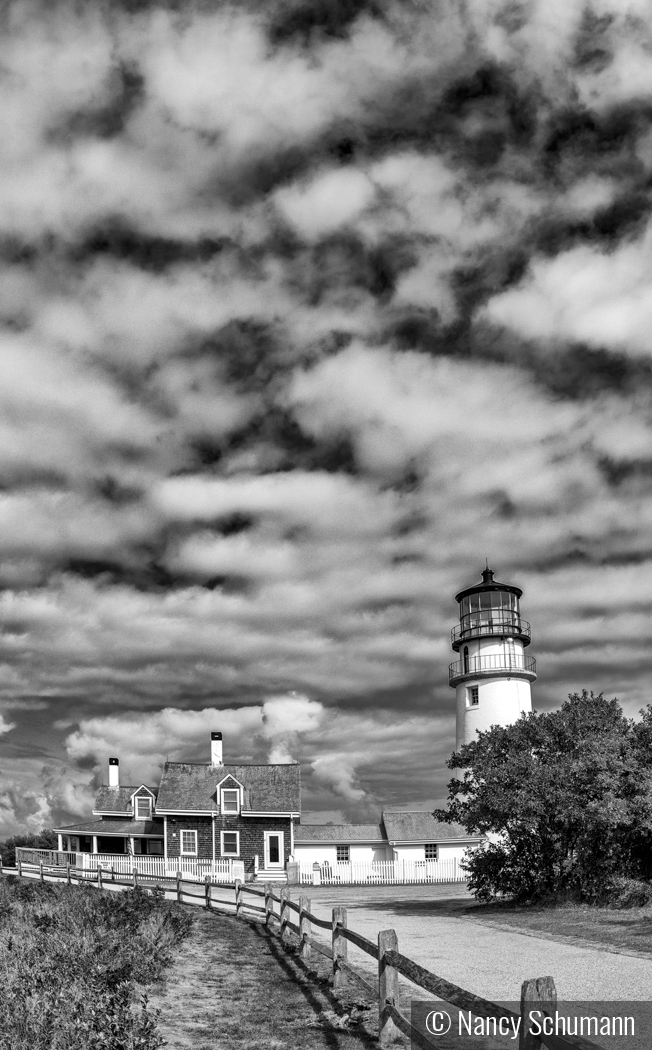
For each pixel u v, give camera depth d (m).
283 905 19.08
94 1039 8.70
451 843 55.03
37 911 19.67
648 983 11.41
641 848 23.36
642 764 24.52
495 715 45.56
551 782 24.58
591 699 27.91
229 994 12.98
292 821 53.34
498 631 46.25
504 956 14.60
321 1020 10.85
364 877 51.47
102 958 13.80
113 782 58.66
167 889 30.19
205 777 54.47
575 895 24.14
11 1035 8.68
